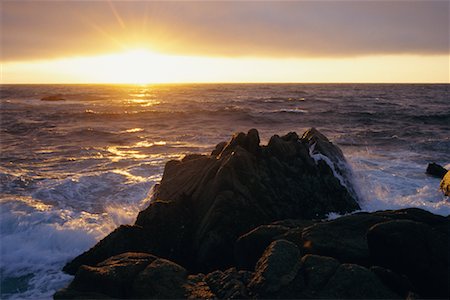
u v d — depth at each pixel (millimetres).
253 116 38719
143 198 12875
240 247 8031
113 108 50875
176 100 67500
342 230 7594
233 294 6223
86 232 10133
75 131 29297
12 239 9805
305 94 88312
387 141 25047
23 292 7863
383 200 12070
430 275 6371
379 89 122438
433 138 26031
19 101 69688
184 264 8852
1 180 14953
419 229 6766
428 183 14195
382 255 6797
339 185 11305
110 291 6832
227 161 10305
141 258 7570
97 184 14398
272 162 10969
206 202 9758
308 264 6488
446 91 105875
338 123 35250
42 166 17891
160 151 21656
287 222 8672
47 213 11188
